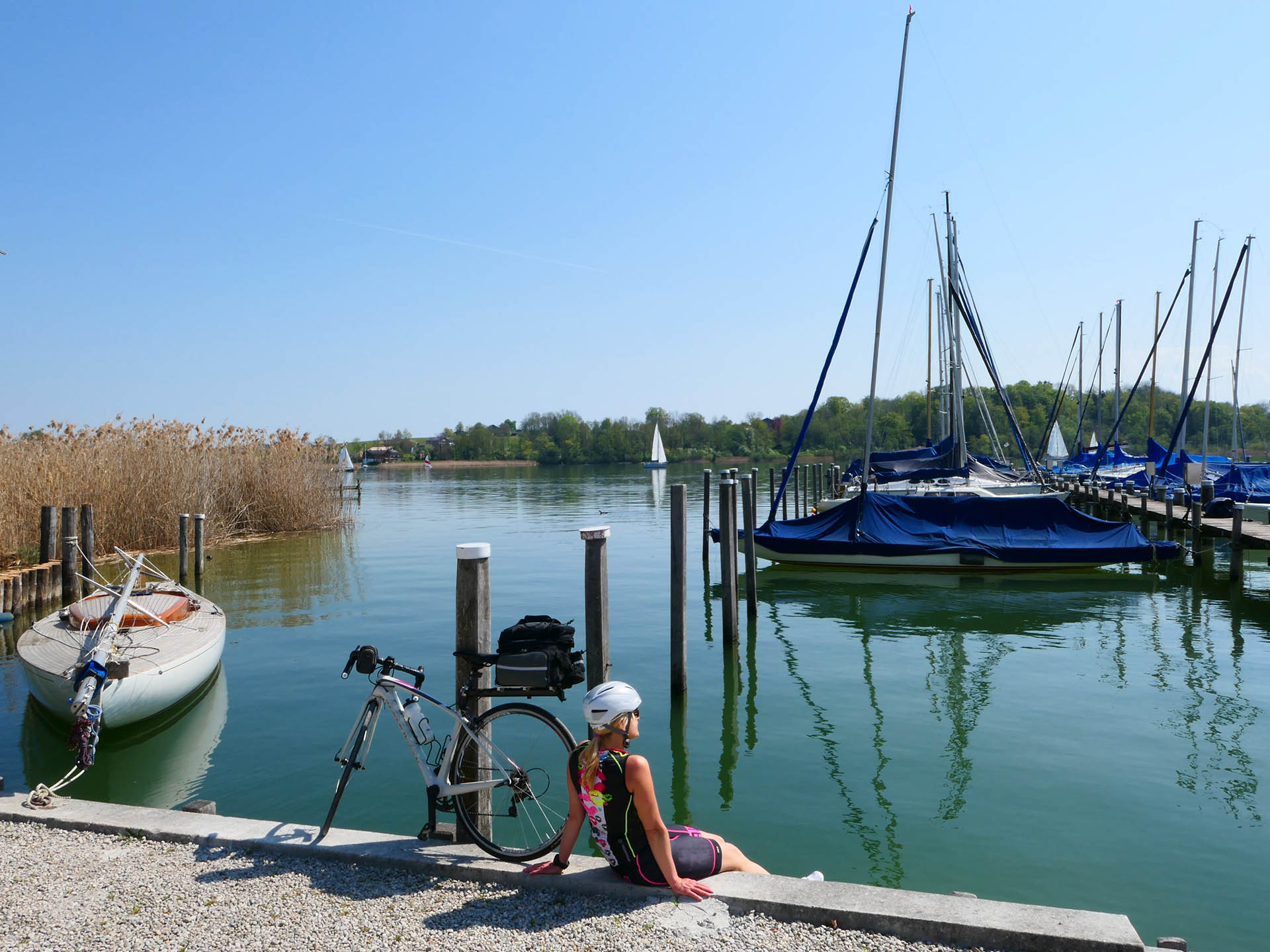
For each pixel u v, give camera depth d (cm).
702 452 11881
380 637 1305
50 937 373
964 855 609
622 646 1267
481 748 474
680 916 383
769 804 703
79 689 662
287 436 2928
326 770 771
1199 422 6631
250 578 1888
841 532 1914
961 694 1012
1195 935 504
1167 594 1673
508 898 407
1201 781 738
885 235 1838
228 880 428
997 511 1889
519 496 5144
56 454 1959
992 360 2931
